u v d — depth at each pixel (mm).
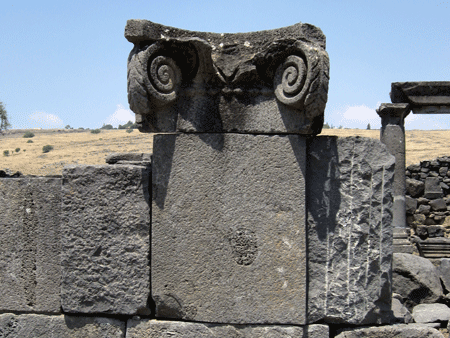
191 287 3242
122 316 3350
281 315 3199
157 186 3277
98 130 58094
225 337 3223
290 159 3209
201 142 3248
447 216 11078
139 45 3180
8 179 3482
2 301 3465
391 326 3270
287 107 3189
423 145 38781
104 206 3270
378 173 3281
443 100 8625
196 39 3105
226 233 3221
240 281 3211
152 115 3281
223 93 3258
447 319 4113
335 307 3254
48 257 3418
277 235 3209
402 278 4711
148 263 3293
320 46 3119
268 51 3143
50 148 42875
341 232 3264
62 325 3369
